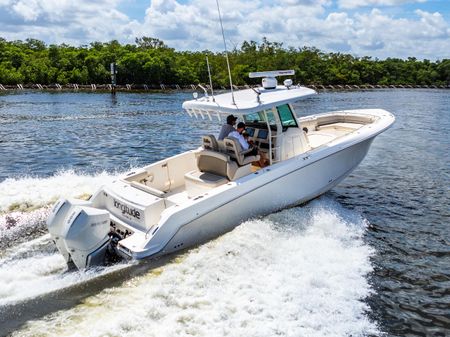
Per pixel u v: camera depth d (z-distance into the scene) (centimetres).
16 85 6756
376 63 12162
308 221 800
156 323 489
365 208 997
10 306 509
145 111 3422
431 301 614
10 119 2623
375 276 669
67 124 2447
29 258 641
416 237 837
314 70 10700
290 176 789
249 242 687
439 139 2030
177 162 855
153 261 618
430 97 6494
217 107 738
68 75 7888
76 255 584
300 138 855
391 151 1703
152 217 665
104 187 747
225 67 9231
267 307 540
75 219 577
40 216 799
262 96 810
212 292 561
